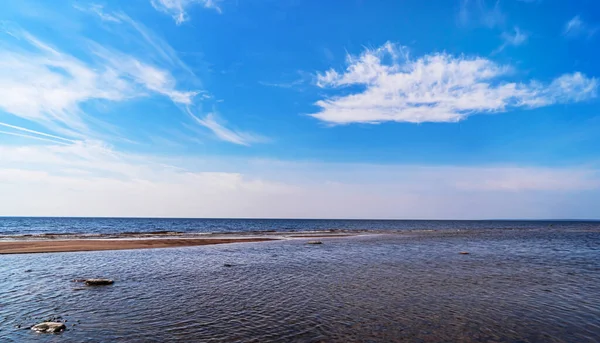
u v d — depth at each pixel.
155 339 9.85
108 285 16.83
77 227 93.38
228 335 10.30
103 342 9.52
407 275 20.48
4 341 9.41
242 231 82.75
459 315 12.65
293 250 34.78
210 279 18.80
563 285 17.97
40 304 13.20
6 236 48.59
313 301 14.38
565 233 83.38
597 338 10.53
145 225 117.56
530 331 11.05
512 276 20.39
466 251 35.28
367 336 10.44
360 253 32.41
